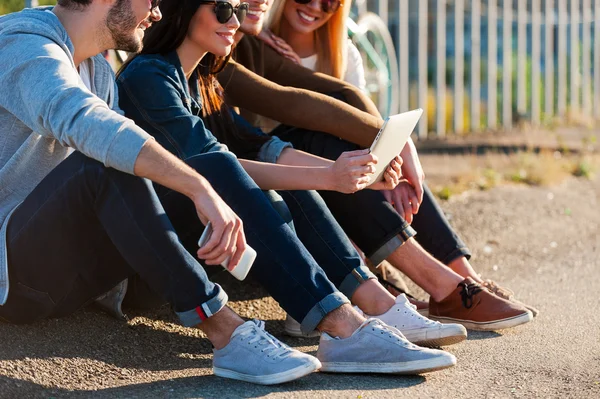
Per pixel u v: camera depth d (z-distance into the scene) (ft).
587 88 46.78
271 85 14.25
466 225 21.52
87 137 9.85
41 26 10.46
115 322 12.69
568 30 46.29
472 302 13.56
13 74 10.18
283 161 13.24
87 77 11.47
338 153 14.17
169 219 11.44
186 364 11.87
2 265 10.61
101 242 10.74
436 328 12.05
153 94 11.99
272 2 15.38
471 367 11.94
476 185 26.12
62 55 10.37
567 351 12.78
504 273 18.07
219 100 13.46
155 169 9.93
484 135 38.91
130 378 11.12
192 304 10.46
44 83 10.00
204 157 11.14
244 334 10.94
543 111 44.70
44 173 11.18
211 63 13.24
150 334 12.69
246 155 13.41
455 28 39.88
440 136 38.65
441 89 39.06
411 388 11.00
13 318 11.37
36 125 10.15
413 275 13.78
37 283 10.84
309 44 16.21
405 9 37.63
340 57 16.24
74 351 11.50
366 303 12.25
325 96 14.24
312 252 12.14
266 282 11.13
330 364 11.41
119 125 9.89
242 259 10.43
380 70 34.32
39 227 10.41
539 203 24.52
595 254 19.94
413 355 11.17
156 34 12.38
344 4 15.92
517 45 44.19
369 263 15.03
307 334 11.23
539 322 14.37
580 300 16.01
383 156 12.06
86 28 10.87
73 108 9.87
